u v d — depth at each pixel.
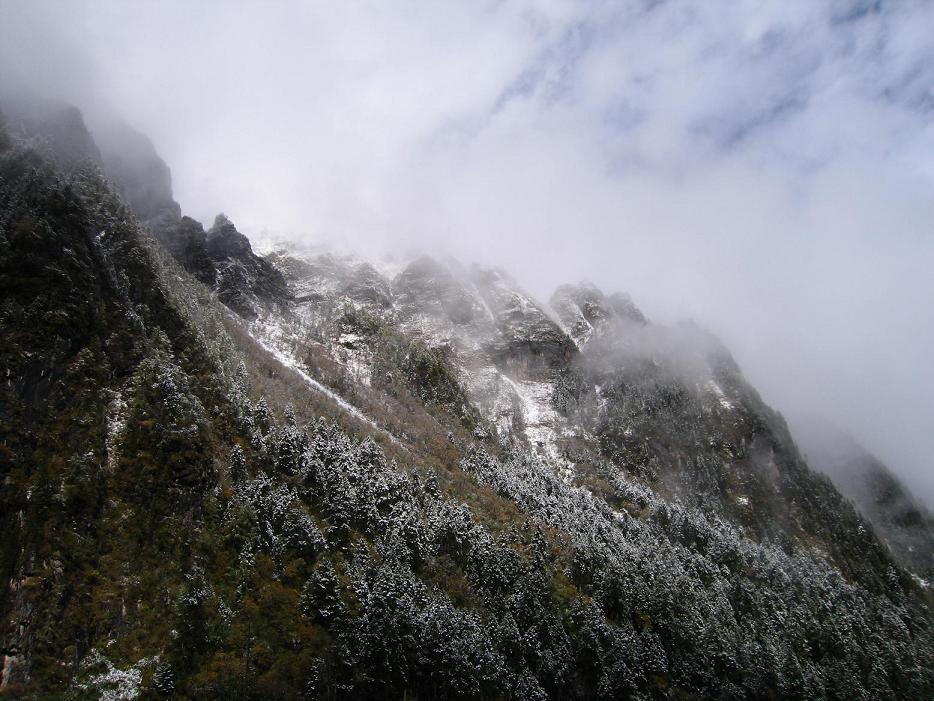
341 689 76.00
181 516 83.56
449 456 152.25
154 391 93.44
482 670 85.19
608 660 99.88
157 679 68.12
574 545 125.12
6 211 101.06
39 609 67.38
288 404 125.00
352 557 92.88
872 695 131.25
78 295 95.69
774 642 128.50
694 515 186.50
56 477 77.56
